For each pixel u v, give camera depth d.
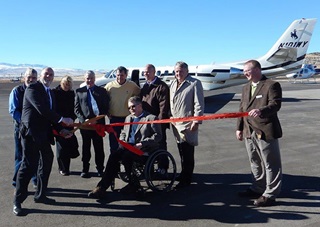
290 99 21.16
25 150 3.89
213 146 7.62
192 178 5.24
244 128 4.32
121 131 5.37
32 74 4.34
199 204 4.16
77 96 5.33
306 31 22.20
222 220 3.67
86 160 5.30
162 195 4.49
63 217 3.78
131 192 4.45
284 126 10.46
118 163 4.41
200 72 21.28
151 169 4.64
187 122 4.75
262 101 3.97
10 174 5.43
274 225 3.52
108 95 5.52
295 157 6.50
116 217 3.78
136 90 5.61
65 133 4.52
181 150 4.88
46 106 3.79
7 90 35.06
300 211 3.90
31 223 3.62
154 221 3.66
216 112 14.89
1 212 3.91
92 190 4.70
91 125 4.70
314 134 9.01
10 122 11.87
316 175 5.31
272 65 22.36
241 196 4.42
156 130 4.50
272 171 4.05
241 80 21.25
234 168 5.78
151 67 5.16
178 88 4.83
